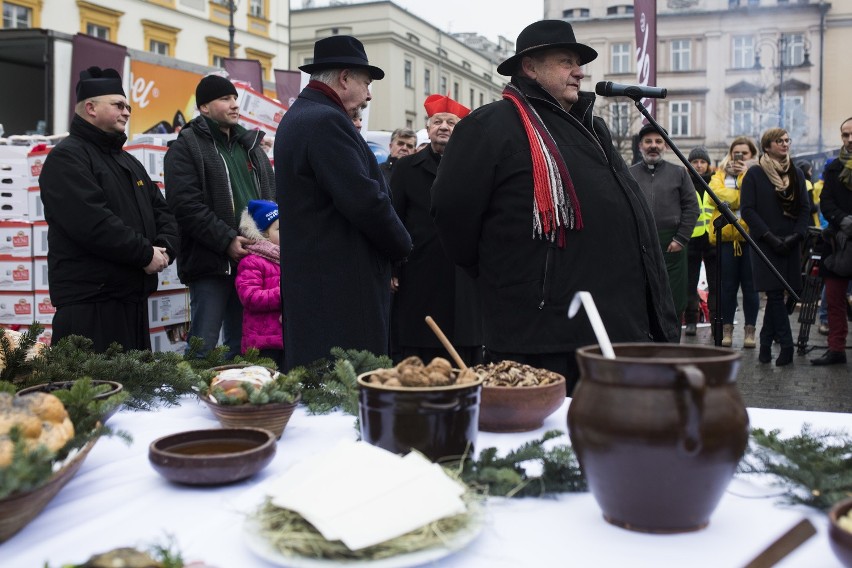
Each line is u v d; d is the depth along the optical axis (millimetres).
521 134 2705
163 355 1997
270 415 1482
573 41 2754
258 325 3939
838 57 38562
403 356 5004
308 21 48156
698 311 9258
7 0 25766
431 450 1246
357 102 3166
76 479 1281
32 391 1559
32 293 4762
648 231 2832
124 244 3545
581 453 1059
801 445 1234
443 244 2838
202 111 4461
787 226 6457
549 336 2615
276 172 3023
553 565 944
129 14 29344
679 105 40438
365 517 955
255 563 954
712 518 1081
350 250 2928
